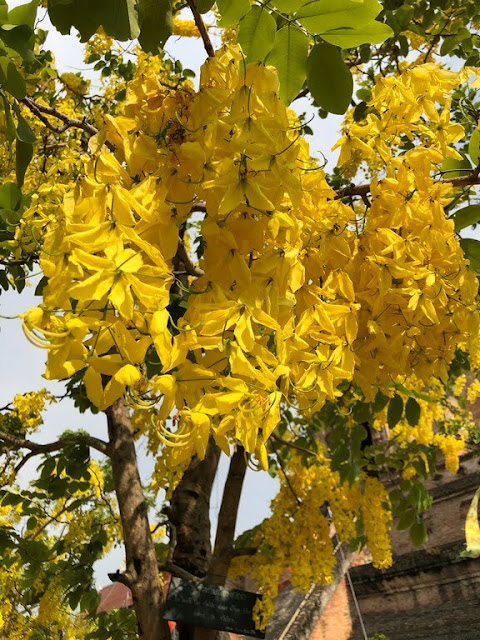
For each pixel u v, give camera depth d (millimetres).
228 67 679
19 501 2496
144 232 582
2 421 2736
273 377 524
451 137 886
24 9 657
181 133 641
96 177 572
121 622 2637
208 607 2000
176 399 562
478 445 5941
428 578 5633
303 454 2512
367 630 5531
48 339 474
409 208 771
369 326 751
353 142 841
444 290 768
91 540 2650
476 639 4828
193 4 703
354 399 1920
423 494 2480
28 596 2676
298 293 666
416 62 1958
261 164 563
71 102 2578
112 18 609
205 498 2471
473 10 1986
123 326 492
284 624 5332
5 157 1859
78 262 470
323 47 675
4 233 1310
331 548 2242
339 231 736
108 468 3244
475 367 2982
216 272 579
